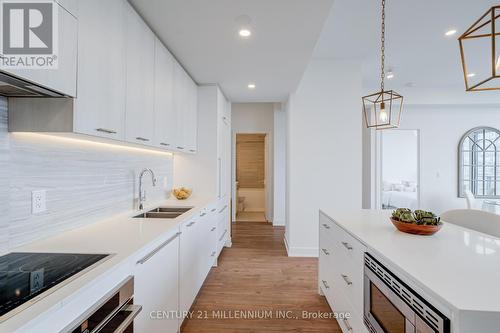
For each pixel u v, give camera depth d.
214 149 3.52
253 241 4.67
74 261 1.12
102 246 1.32
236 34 2.23
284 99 4.37
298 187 3.91
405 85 5.36
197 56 2.64
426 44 3.49
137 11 1.88
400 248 1.35
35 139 1.36
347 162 3.88
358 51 3.69
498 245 1.40
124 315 1.13
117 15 1.57
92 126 1.34
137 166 2.46
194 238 2.31
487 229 1.79
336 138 3.89
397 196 6.71
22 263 1.09
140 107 1.87
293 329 2.13
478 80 5.02
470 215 1.92
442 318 0.83
